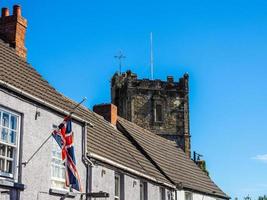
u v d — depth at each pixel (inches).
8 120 609.9
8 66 707.4
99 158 830.5
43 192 653.3
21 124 627.8
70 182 639.8
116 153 999.6
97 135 992.9
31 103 648.4
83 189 764.6
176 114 2677.2
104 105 1251.2
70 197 718.5
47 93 732.0
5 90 601.9
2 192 574.6
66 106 751.7
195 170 1561.3
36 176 641.6
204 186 1473.9
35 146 645.3
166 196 1197.1
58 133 650.8
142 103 2672.2
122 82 2859.3
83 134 782.5
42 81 770.2
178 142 2640.3
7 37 837.2
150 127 2642.7
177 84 2714.1
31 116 645.3
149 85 2691.9
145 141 1365.7
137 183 1018.7
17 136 619.5
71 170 642.2
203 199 1429.6
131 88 2674.7
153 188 1106.7
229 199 1594.5
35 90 697.0
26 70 756.0
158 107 2679.6
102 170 850.8
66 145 646.5
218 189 1572.3
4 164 596.7
